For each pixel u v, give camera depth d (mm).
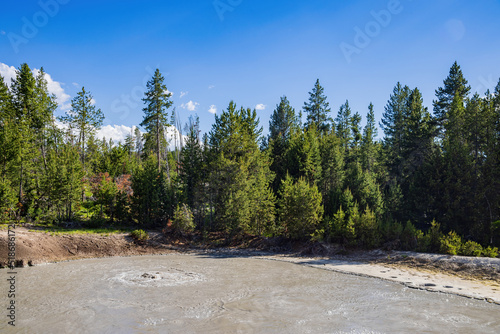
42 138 44312
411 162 50031
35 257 24656
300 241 32719
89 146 53344
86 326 11539
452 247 23875
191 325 11664
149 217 39906
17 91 42500
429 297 15469
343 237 30625
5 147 33594
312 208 32438
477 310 13422
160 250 31875
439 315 12797
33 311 13156
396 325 11695
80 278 19391
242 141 44000
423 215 34656
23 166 36094
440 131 51250
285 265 24797
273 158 52344
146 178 39969
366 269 22484
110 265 24156
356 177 42500
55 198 35156
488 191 30125
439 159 34000
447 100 51688
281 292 16391
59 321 12023
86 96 51500
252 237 35562
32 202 34875
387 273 20984
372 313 13070
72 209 39344
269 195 37438
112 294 15812
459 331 11102
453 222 30562
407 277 19688
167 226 37656
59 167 36000
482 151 35719
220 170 38938
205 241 35500
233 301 14727
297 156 45625
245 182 37906
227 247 33938
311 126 65188
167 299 14984
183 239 35469
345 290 16844
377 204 37375
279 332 11023
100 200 38781
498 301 14562
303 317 12562
